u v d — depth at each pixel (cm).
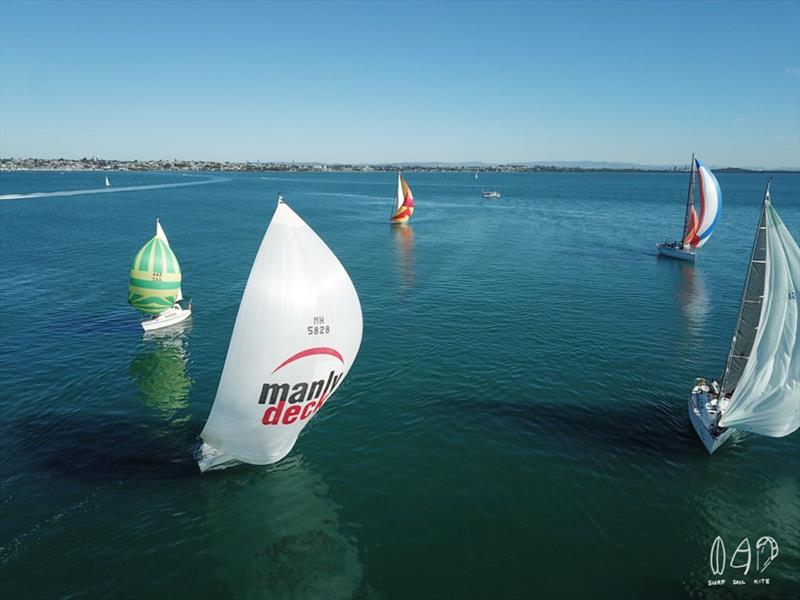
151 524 1952
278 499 2100
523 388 3039
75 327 4044
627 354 3562
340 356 2195
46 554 1800
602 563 1791
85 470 2255
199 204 14312
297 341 2033
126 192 18250
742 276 6009
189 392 2995
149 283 3872
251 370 2003
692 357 3528
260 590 1681
